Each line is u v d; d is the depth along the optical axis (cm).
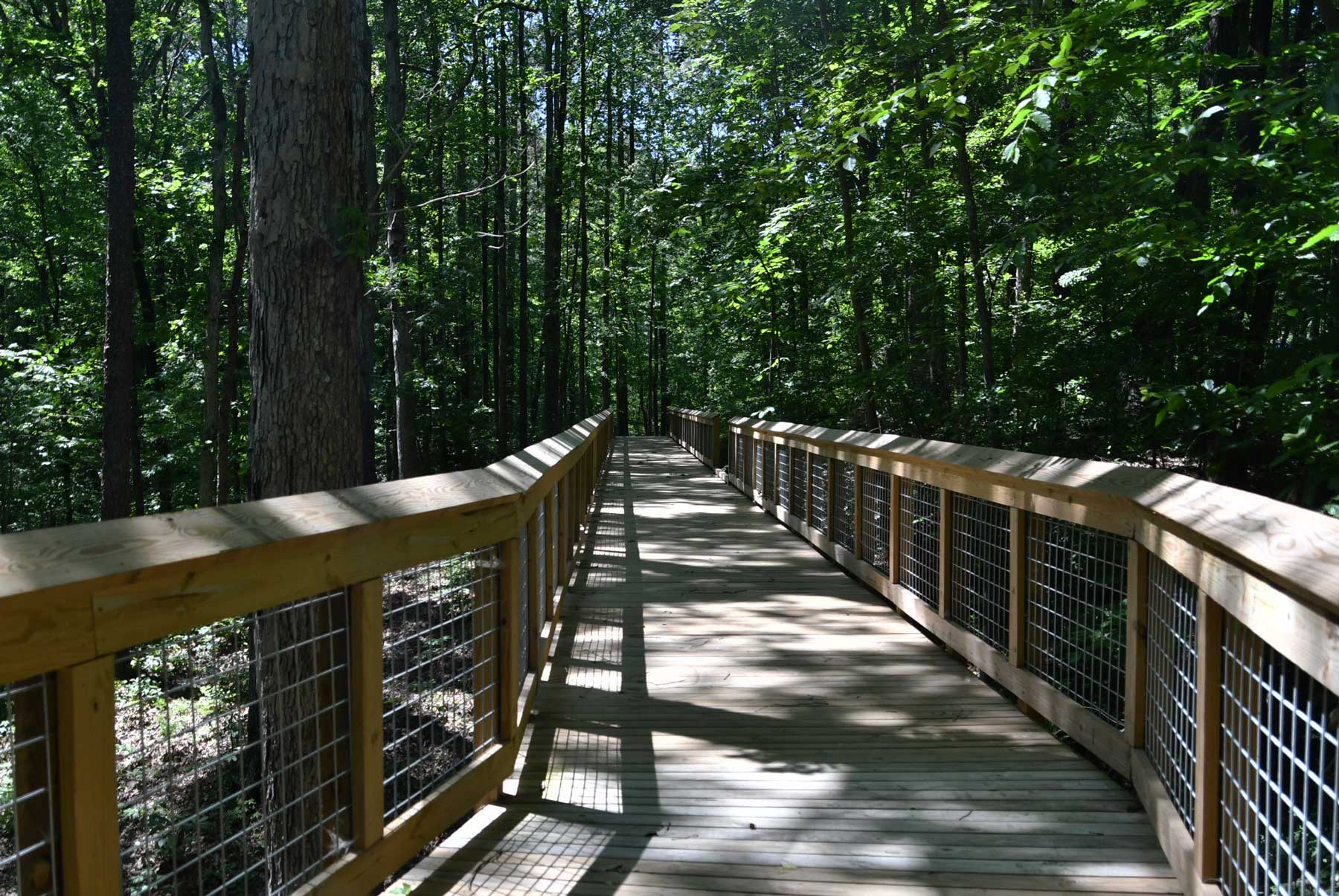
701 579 737
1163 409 461
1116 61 528
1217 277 493
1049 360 717
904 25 845
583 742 389
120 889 169
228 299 1470
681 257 2436
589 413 4616
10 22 1562
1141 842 292
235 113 1228
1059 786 338
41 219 2111
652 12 2583
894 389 990
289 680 365
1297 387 444
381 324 2006
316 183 444
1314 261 546
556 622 572
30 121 1806
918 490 572
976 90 778
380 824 253
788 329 1266
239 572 199
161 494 1819
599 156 2789
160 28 1695
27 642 150
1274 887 196
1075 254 627
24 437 1576
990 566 455
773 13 1135
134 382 1700
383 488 264
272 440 446
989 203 860
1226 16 704
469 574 315
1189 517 236
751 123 1170
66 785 159
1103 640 341
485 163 2156
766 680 476
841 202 1081
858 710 429
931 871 275
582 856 286
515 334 3469
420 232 2216
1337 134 467
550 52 2423
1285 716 193
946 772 353
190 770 194
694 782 346
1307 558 167
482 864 281
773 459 1130
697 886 267
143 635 173
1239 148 611
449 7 1778
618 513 1166
